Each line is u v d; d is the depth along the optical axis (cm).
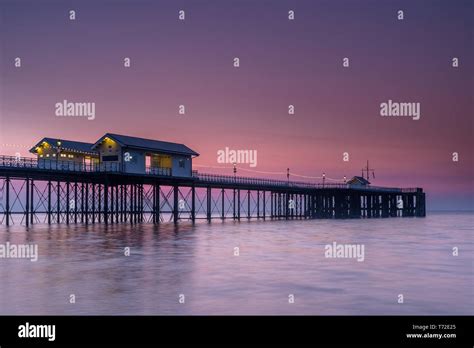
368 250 4522
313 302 2238
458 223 11175
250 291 2464
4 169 6150
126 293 2395
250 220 11956
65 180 7950
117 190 8669
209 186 9925
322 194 12962
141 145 7494
